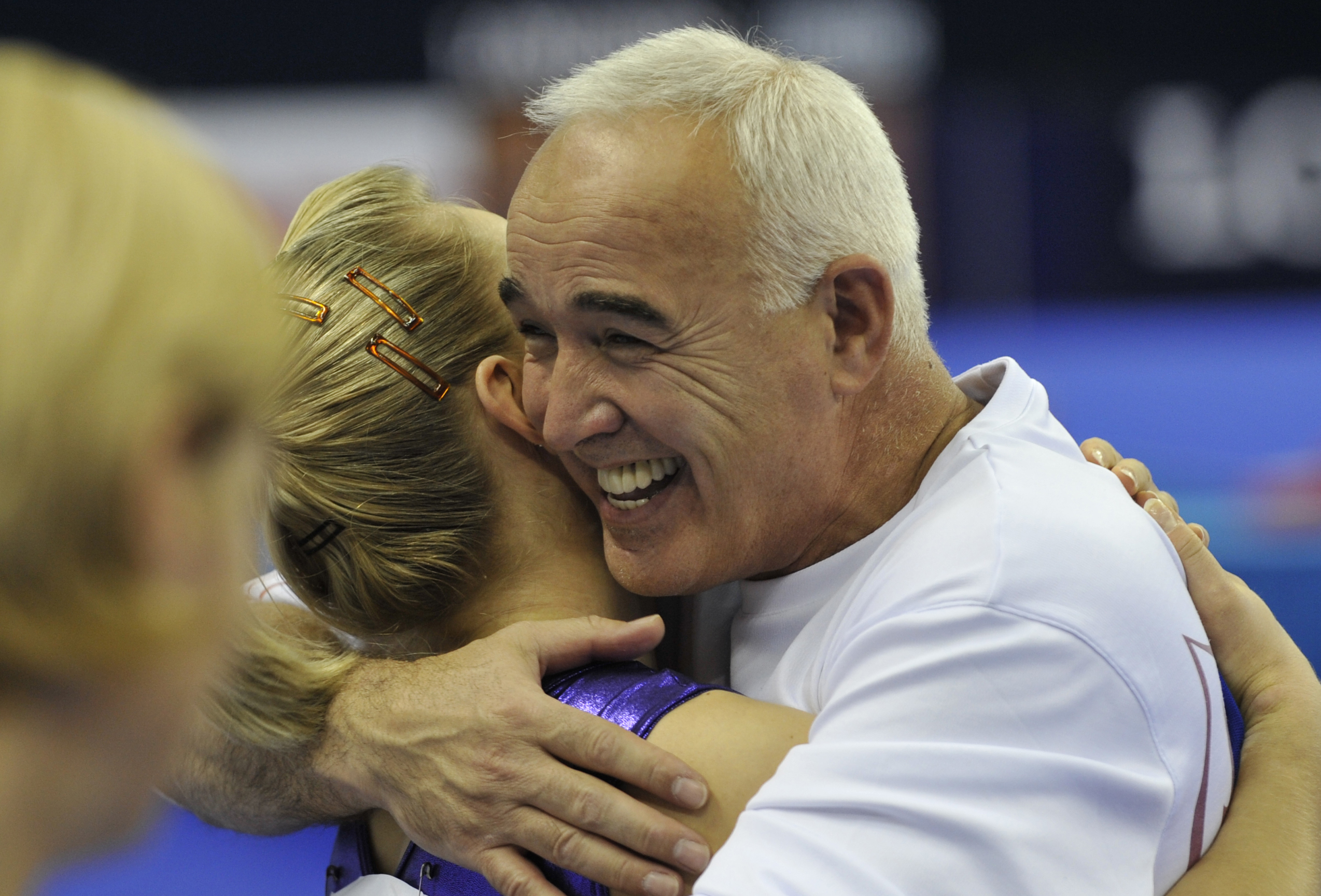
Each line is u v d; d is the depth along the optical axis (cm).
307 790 450
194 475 161
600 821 356
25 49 172
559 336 410
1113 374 1600
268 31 1605
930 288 1619
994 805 341
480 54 1600
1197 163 1584
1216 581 446
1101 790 353
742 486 421
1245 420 1577
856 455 444
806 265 404
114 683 158
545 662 397
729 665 498
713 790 368
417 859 418
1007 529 378
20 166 149
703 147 392
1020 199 1603
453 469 430
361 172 477
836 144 411
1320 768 423
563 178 400
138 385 148
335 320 429
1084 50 1577
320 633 480
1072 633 361
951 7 1569
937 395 461
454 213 466
